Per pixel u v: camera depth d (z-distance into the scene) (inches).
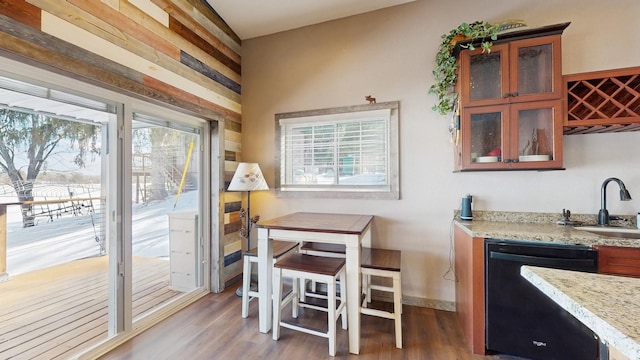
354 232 74.0
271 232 83.0
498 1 93.4
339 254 95.9
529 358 68.7
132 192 82.9
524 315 67.6
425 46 101.2
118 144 77.6
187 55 96.2
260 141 125.8
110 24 70.3
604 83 76.2
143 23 79.7
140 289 93.9
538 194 88.7
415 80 102.3
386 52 106.0
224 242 115.4
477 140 82.7
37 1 55.9
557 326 65.2
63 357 68.1
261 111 125.5
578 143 85.0
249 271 92.2
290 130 121.9
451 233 97.9
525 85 78.8
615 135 82.4
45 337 75.2
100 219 78.4
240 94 127.9
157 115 90.4
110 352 72.9
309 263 80.1
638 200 80.4
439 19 99.7
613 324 21.5
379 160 108.3
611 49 82.7
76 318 83.0
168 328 85.0
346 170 113.1
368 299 97.7
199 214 109.9
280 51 122.4
